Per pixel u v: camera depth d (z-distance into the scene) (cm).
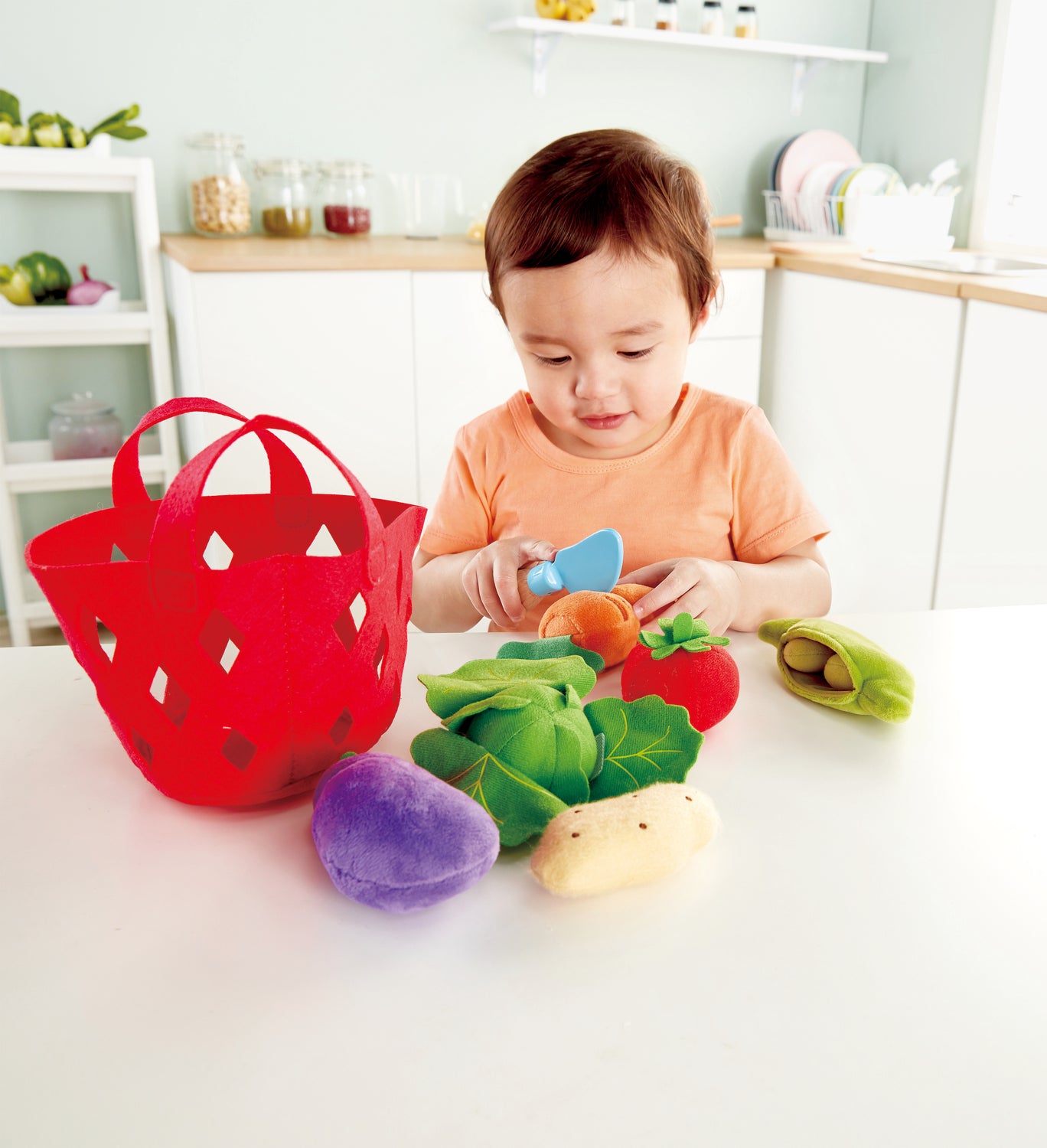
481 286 199
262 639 42
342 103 233
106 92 216
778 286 224
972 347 171
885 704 53
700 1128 29
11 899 40
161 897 40
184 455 227
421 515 51
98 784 49
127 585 41
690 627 53
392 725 54
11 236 216
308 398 194
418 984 35
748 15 244
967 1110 30
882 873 41
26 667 62
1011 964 36
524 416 100
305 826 45
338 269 188
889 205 231
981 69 238
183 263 183
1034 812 46
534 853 40
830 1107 30
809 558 95
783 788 48
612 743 46
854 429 204
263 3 221
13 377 224
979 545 175
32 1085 31
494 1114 30
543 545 75
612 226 73
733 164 270
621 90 254
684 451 97
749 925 38
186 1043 33
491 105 244
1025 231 236
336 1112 30
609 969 36
